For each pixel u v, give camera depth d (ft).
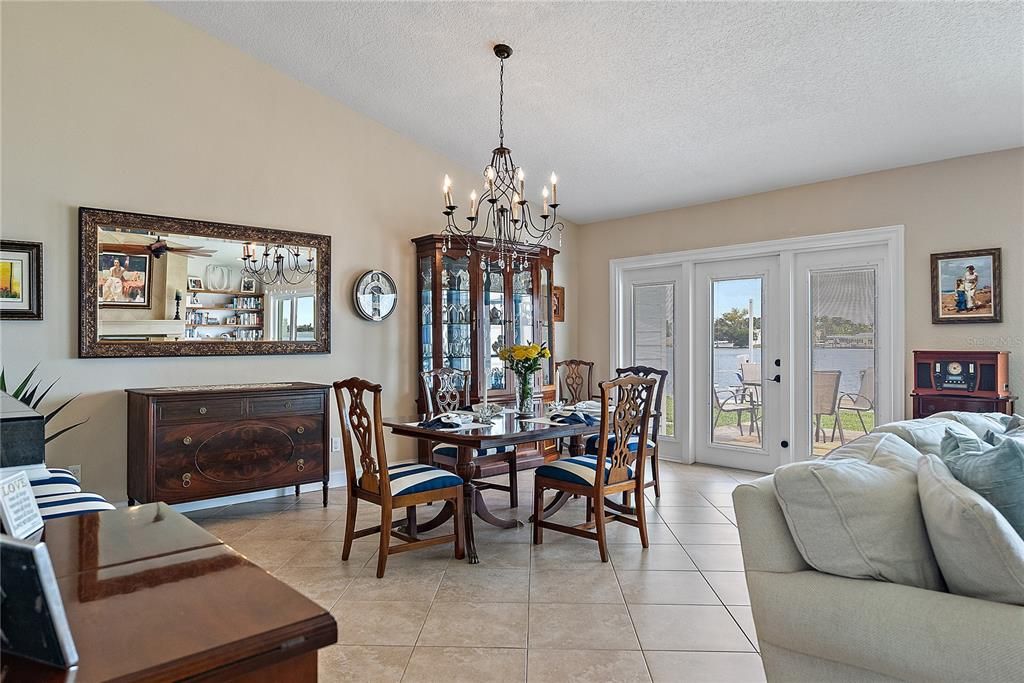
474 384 16.88
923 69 10.98
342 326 15.92
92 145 12.37
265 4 12.41
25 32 11.66
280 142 14.87
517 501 14.55
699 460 18.85
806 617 5.12
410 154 17.20
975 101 11.73
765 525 5.53
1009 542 4.51
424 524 11.89
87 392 12.39
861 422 15.40
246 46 14.11
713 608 8.79
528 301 18.28
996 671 4.26
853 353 15.60
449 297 16.87
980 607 4.49
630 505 14.05
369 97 15.40
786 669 5.37
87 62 12.32
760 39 10.80
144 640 2.81
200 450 12.30
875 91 11.79
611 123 14.46
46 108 11.87
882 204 14.92
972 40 10.11
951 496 4.84
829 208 15.81
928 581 5.11
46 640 2.63
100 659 2.65
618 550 11.20
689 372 18.78
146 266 12.99
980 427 9.12
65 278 12.12
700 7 10.28
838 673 5.12
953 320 13.71
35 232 11.78
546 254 18.75
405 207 17.08
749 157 15.08
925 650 4.52
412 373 17.26
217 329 13.92
